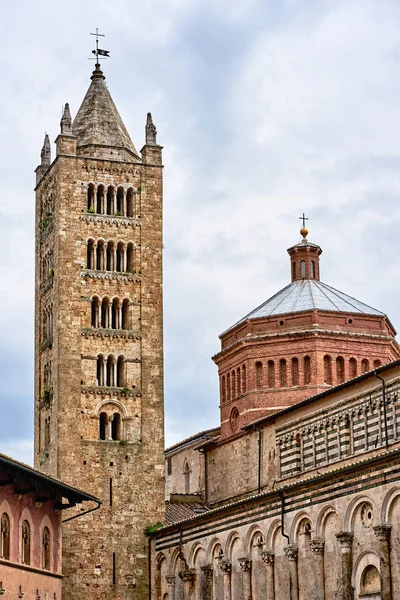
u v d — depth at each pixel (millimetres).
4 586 81188
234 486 123000
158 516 116938
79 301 119312
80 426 116500
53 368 118875
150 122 126750
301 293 127250
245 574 97875
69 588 111625
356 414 99188
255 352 124125
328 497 86125
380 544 79062
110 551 114250
